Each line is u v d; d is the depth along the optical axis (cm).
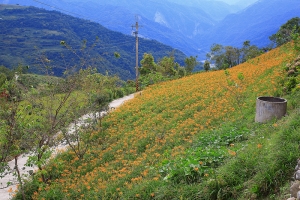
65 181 1148
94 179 1081
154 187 775
